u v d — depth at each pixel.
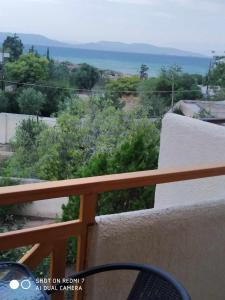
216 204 1.91
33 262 1.47
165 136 3.32
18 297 1.15
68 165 6.59
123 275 1.69
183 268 1.86
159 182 1.65
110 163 4.27
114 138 7.67
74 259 1.76
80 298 1.63
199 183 2.95
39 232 1.47
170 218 1.76
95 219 1.58
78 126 7.57
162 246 1.76
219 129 2.75
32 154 6.64
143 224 1.68
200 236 1.88
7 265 1.29
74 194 1.47
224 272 2.03
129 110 8.78
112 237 1.61
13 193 1.30
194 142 2.98
